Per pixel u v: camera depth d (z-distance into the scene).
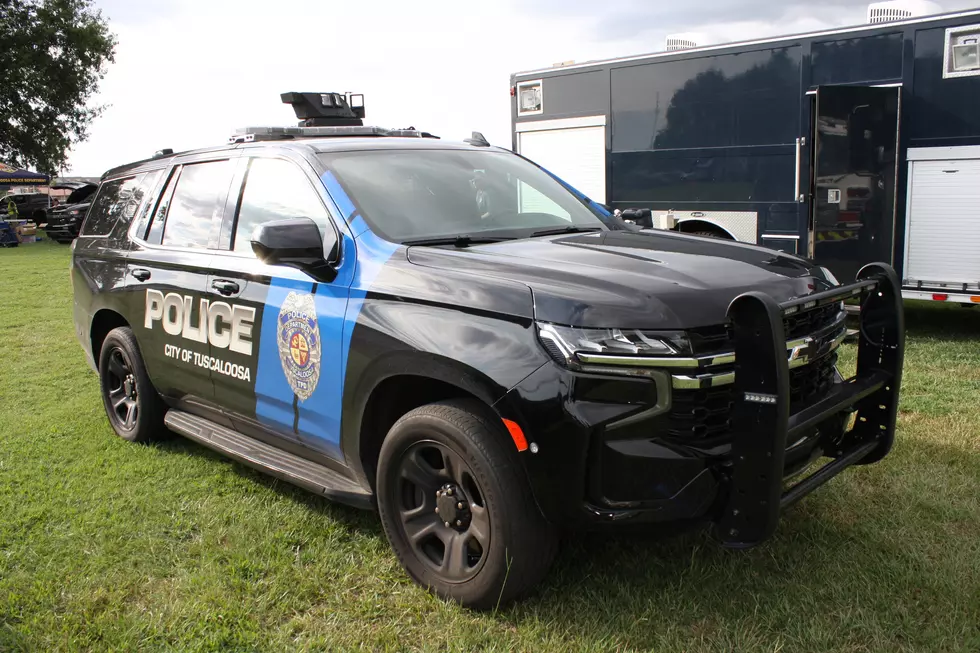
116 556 3.45
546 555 2.82
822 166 7.27
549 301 2.69
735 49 8.12
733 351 2.68
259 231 3.17
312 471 3.62
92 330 5.22
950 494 3.73
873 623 2.71
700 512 2.61
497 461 2.74
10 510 3.95
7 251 21.95
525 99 10.05
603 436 2.56
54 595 3.16
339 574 3.24
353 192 3.54
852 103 7.25
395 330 3.03
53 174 37.44
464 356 2.78
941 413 4.93
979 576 2.98
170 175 4.67
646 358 2.55
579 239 3.60
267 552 3.41
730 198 8.34
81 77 36.41
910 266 7.41
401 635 2.81
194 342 4.17
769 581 3.02
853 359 6.17
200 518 3.81
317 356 3.39
